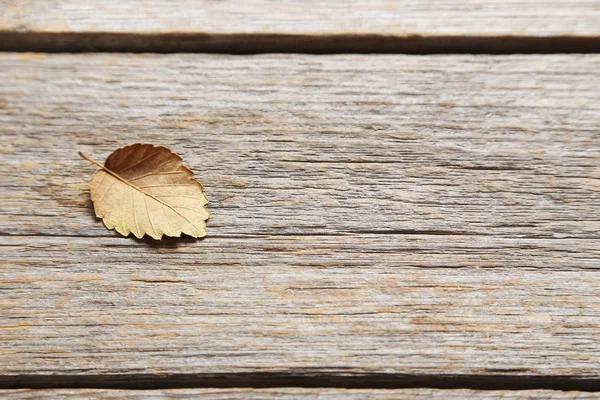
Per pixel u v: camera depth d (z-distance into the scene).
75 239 0.50
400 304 0.50
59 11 0.52
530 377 0.50
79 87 0.51
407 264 0.50
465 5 0.52
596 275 0.50
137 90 0.51
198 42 0.52
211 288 0.50
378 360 0.50
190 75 0.52
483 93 0.51
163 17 0.52
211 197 0.51
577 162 0.51
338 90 0.51
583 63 0.52
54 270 0.50
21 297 0.50
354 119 0.51
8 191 0.51
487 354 0.50
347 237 0.50
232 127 0.51
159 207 0.50
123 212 0.50
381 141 0.51
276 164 0.51
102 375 0.50
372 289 0.50
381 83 0.52
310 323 0.50
